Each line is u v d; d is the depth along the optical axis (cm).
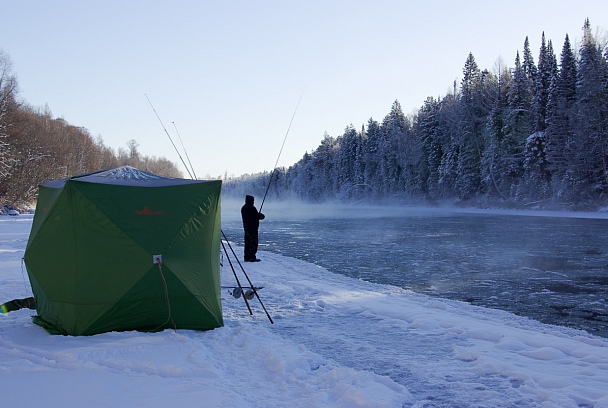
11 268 1105
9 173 5656
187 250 612
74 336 553
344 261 1311
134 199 601
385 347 538
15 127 6166
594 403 372
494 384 422
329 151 11694
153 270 584
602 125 4584
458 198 6241
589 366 462
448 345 541
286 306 750
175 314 594
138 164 14950
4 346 511
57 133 8288
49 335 561
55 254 587
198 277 610
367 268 1184
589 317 708
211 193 647
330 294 838
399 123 8550
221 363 466
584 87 4625
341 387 398
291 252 1524
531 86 5912
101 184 590
